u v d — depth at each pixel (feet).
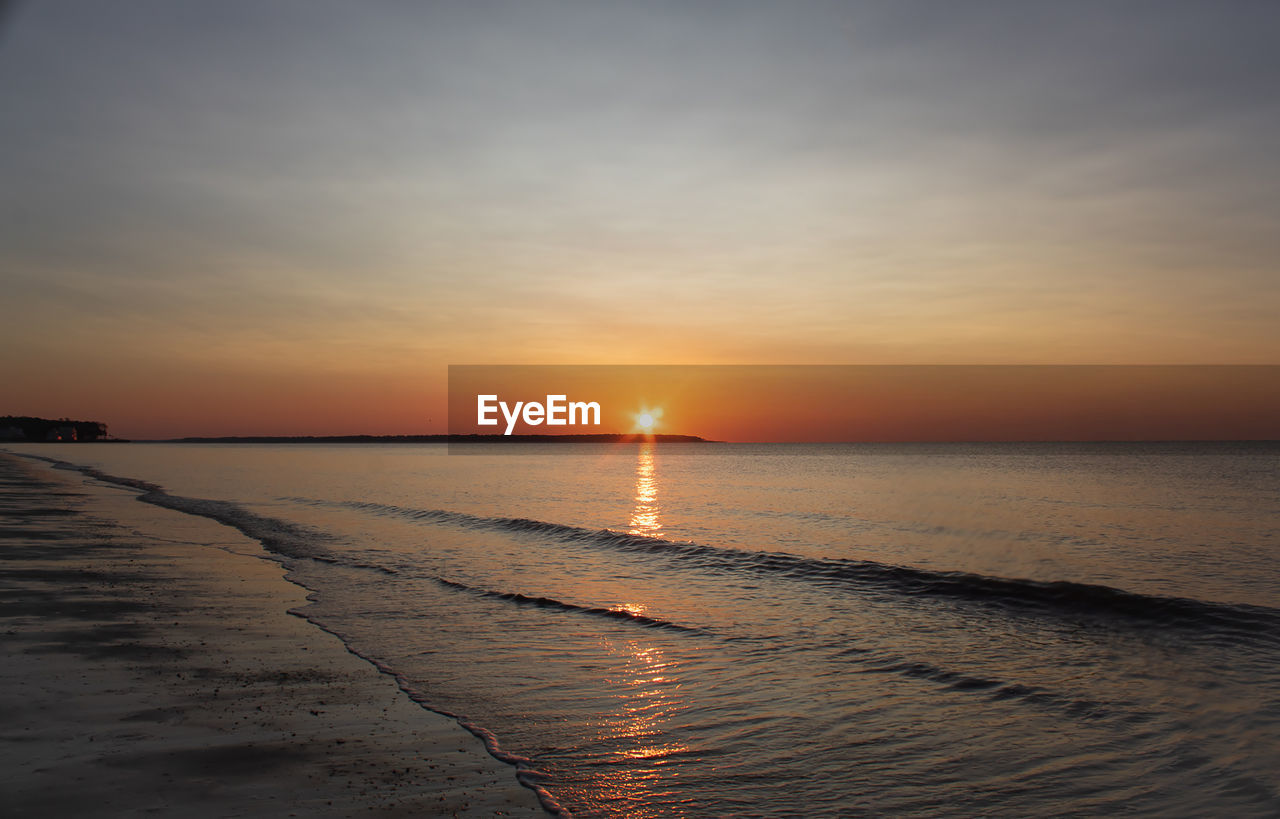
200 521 81.51
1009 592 44.52
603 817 17.13
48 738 20.11
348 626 35.32
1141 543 67.72
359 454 467.52
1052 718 24.00
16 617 34.24
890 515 93.76
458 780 18.80
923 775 19.70
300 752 20.04
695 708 24.88
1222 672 29.04
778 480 173.99
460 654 31.07
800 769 20.02
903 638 34.65
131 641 30.76
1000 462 289.74
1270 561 57.72
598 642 33.40
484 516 91.15
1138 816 17.39
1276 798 18.04
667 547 63.05
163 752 19.47
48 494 114.83
